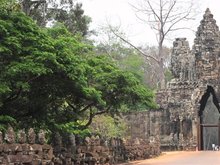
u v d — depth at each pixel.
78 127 33.59
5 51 24.33
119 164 33.00
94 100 31.06
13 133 21.45
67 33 33.69
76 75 27.02
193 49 60.72
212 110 60.84
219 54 59.78
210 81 59.00
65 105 33.31
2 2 26.06
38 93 28.44
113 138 34.09
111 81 34.66
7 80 25.47
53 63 25.17
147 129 59.81
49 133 27.94
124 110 42.06
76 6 56.78
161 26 77.31
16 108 28.83
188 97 59.22
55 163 25.33
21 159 21.80
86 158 28.94
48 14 53.94
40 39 25.97
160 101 60.38
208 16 60.72
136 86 36.12
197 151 50.81
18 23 25.98
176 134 57.59
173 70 61.53
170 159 36.88
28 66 24.45
